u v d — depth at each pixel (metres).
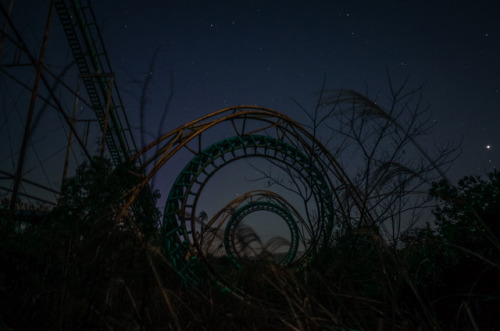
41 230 3.00
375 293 3.02
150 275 2.02
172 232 13.55
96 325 1.88
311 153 7.02
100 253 2.04
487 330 3.33
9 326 2.05
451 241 4.99
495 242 2.31
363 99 2.01
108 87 12.95
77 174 5.34
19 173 5.39
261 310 2.10
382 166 2.49
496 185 6.00
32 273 2.48
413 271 3.87
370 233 2.71
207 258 2.46
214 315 2.32
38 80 6.65
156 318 2.30
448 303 3.84
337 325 1.99
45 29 7.32
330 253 4.80
